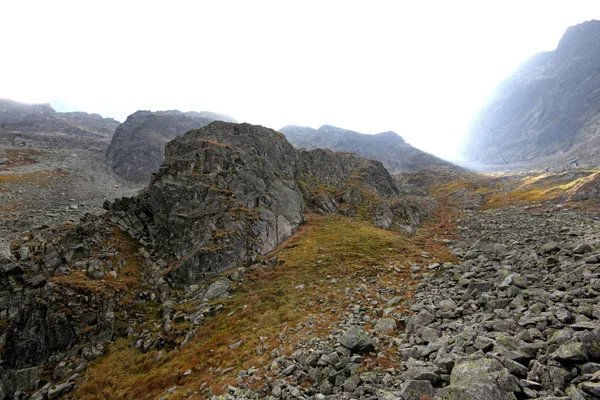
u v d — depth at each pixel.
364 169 95.75
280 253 42.00
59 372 25.03
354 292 28.64
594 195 54.94
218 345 23.89
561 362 11.51
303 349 19.17
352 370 15.29
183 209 44.94
